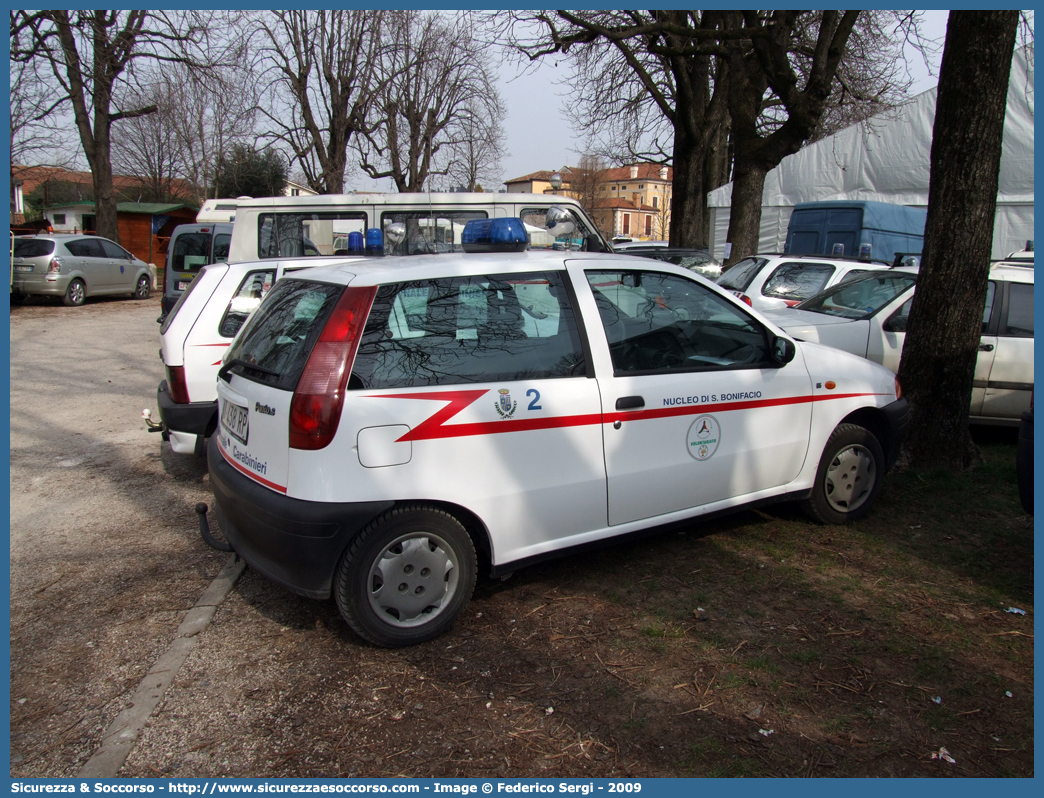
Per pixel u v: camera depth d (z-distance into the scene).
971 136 5.10
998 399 6.62
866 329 6.73
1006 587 3.80
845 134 18.62
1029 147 15.43
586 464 3.55
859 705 2.89
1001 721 2.80
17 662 3.29
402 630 3.27
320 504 3.04
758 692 2.97
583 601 3.70
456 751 2.67
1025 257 10.44
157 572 4.18
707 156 21.58
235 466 3.50
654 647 3.28
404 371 3.19
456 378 3.27
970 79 5.04
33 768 2.62
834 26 12.04
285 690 3.04
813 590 3.78
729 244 13.61
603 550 4.27
